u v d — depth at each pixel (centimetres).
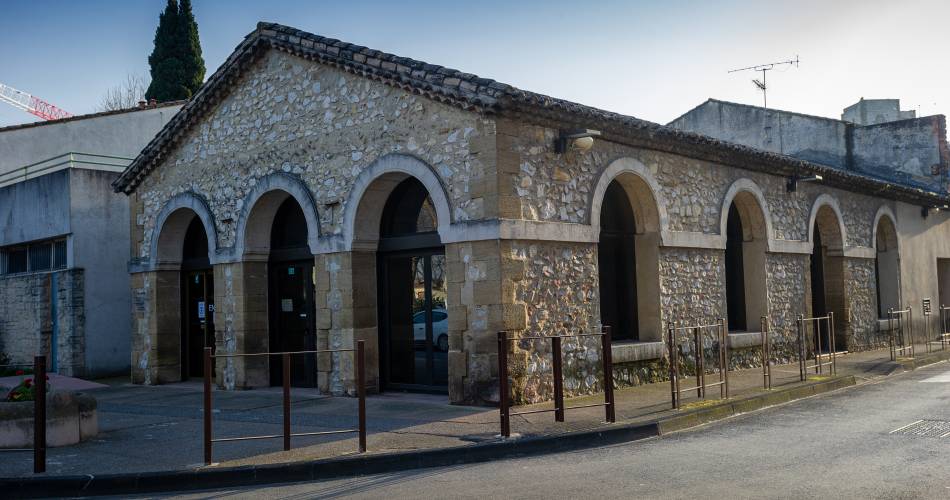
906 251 2172
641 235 1335
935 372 1528
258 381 1416
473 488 663
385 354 1258
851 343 1883
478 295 1067
